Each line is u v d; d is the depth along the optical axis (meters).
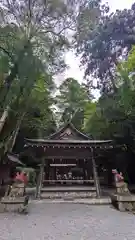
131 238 5.23
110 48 20.84
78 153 12.94
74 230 6.05
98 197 11.46
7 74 12.16
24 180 9.53
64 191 11.86
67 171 15.79
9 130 13.29
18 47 11.59
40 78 13.74
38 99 15.25
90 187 12.37
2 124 12.04
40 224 6.77
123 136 15.54
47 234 5.68
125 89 14.33
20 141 19.97
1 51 11.75
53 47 13.09
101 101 17.70
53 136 13.30
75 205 10.02
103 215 8.05
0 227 6.43
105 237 5.35
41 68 11.95
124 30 19.64
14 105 12.73
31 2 12.02
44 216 7.91
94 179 12.28
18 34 11.93
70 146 12.41
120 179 9.89
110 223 6.83
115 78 18.53
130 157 16.80
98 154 16.38
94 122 19.59
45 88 16.27
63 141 12.53
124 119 15.36
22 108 13.27
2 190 14.52
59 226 6.50
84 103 33.16
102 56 21.11
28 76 11.66
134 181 17.78
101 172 19.23
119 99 16.05
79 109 33.22
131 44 19.72
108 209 9.20
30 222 7.04
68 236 5.47
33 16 12.32
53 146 12.34
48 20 12.80
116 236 5.42
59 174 15.63
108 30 20.02
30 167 22.06
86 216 7.89
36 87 14.22
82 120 32.28
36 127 20.25
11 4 11.74
